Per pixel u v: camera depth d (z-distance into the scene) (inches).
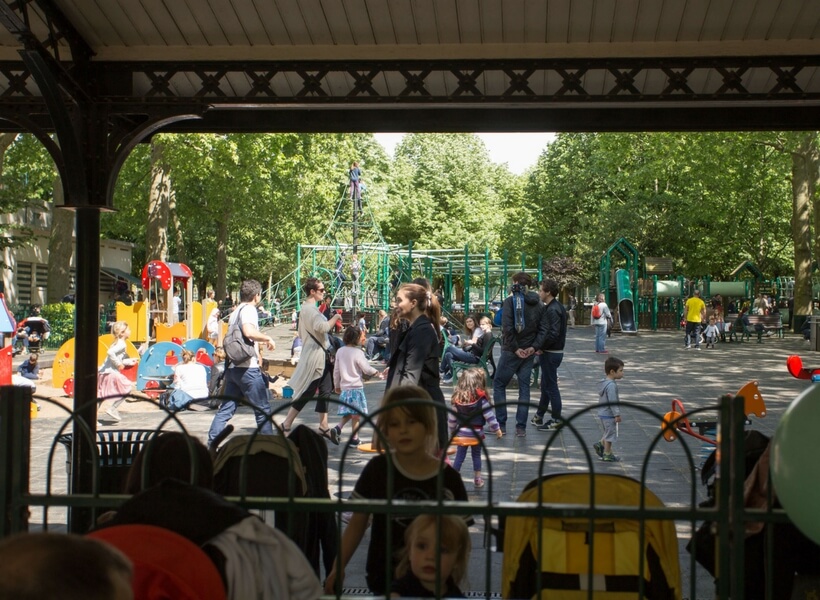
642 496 119.5
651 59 286.7
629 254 1675.7
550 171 2261.3
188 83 316.8
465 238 2285.9
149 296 976.9
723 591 120.3
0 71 296.8
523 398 449.4
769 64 284.2
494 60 288.8
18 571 68.1
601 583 135.9
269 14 278.5
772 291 1895.9
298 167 1393.9
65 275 1279.5
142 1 272.5
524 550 143.0
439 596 119.9
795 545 147.7
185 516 112.4
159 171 1234.0
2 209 984.3
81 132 290.5
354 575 229.0
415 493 153.4
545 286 461.1
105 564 71.2
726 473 119.9
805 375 423.2
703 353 1075.9
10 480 123.1
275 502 121.9
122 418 529.3
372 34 285.1
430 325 277.0
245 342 410.9
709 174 1300.4
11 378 509.0
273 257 2230.6
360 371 419.5
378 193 2121.1
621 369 380.2
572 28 280.4
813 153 1198.3
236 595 108.4
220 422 412.8
